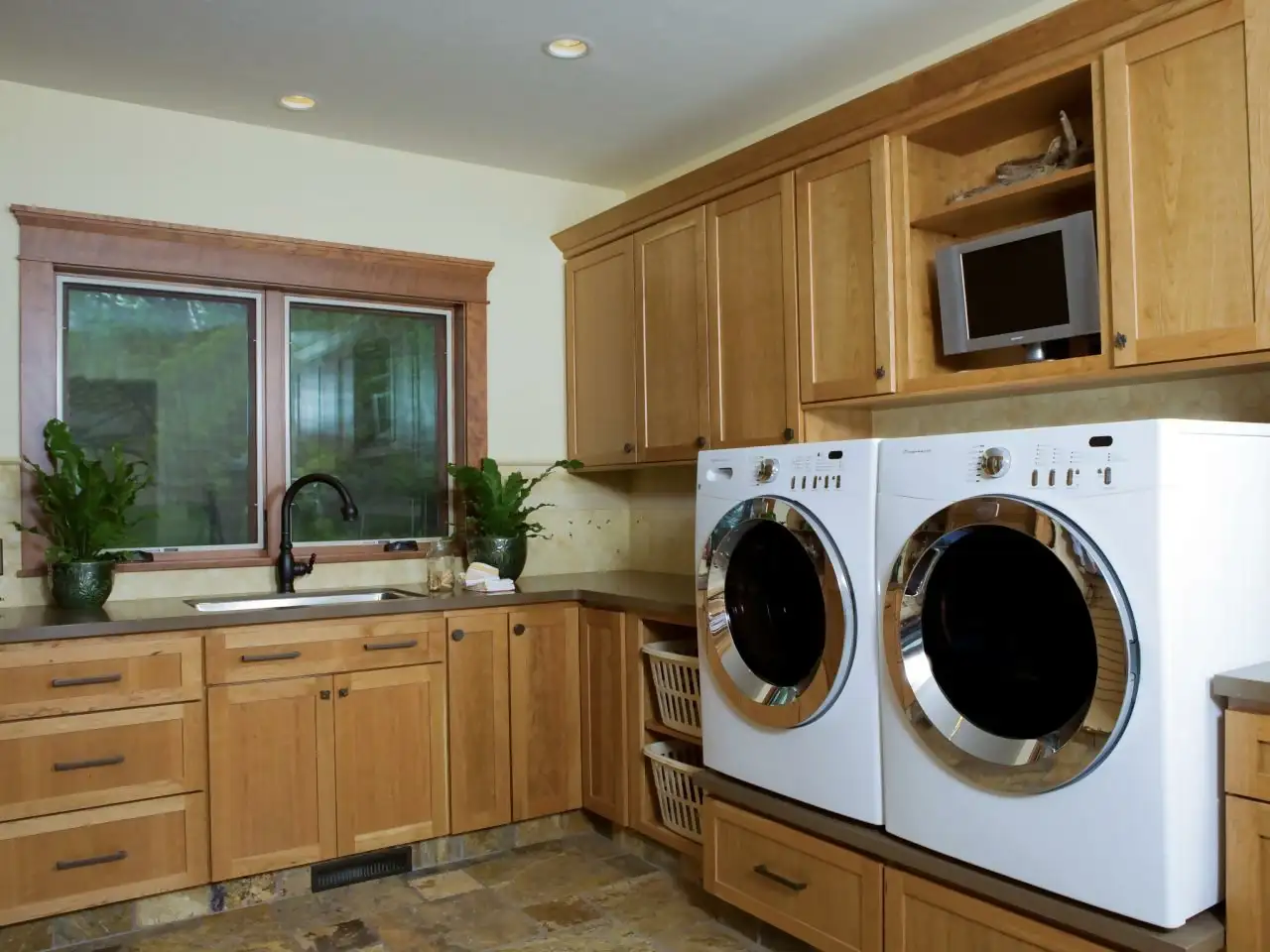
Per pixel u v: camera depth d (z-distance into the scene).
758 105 3.18
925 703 1.90
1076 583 1.64
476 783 3.04
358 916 2.65
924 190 2.60
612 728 3.09
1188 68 1.95
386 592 3.39
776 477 2.30
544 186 3.91
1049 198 2.37
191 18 2.56
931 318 2.63
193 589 3.19
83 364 3.09
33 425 2.94
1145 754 1.56
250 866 2.68
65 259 2.99
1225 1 1.89
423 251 3.63
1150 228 2.01
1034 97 2.32
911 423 2.96
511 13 2.55
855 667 2.08
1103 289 2.11
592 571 3.98
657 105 3.18
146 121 3.14
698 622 2.53
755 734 2.35
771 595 2.38
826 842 2.15
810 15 2.57
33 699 2.42
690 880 2.88
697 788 2.71
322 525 3.48
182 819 2.60
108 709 2.51
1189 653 1.57
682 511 3.83
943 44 2.75
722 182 3.11
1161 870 1.54
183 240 3.17
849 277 2.69
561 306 3.94
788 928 2.25
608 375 3.68
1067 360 2.19
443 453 3.74
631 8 2.53
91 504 2.82
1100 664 1.61
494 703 3.08
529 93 3.07
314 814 2.77
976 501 1.81
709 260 3.17
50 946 2.48
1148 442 1.57
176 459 3.23
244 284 3.30
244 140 3.30
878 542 2.04
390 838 2.89
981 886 1.80
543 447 3.89
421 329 3.71
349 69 2.89
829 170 2.74
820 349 2.78
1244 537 1.69
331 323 3.52
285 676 2.73
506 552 3.47
